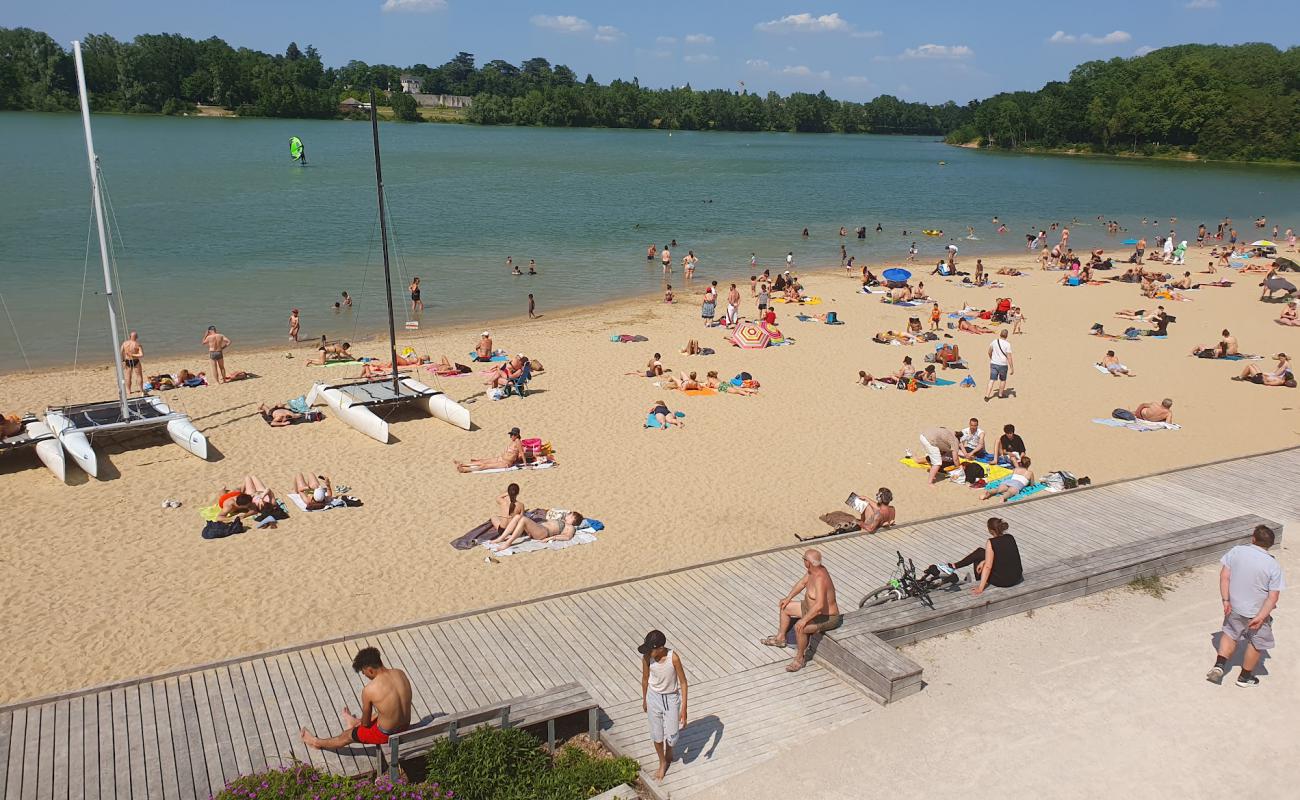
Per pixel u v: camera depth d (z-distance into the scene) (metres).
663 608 13.10
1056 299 43.00
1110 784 9.24
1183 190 109.88
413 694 10.67
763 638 12.26
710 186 100.94
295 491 19.02
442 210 72.50
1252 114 156.75
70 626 13.59
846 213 81.31
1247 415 25.89
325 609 14.27
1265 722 10.34
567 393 26.58
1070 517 16.61
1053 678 11.19
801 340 33.94
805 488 19.98
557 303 41.16
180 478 19.64
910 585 12.61
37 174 86.25
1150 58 196.38
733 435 23.36
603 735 9.98
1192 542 14.55
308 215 66.81
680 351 31.91
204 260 48.78
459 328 35.56
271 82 194.50
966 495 19.69
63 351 31.03
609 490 19.61
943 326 36.75
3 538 16.53
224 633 13.51
